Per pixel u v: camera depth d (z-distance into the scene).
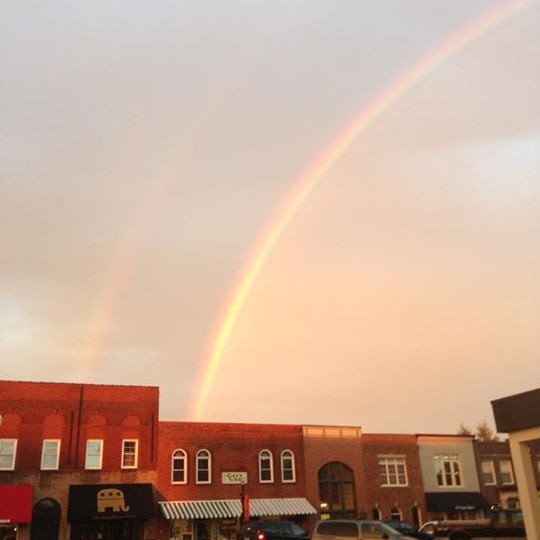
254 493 47.12
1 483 39.78
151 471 43.53
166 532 43.28
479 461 57.47
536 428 22.52
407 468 54.09
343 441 51.88
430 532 33.12
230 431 47.97
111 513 40.62
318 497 49.19
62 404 42.81
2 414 41.19
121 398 44.53
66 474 41.31
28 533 39.12
